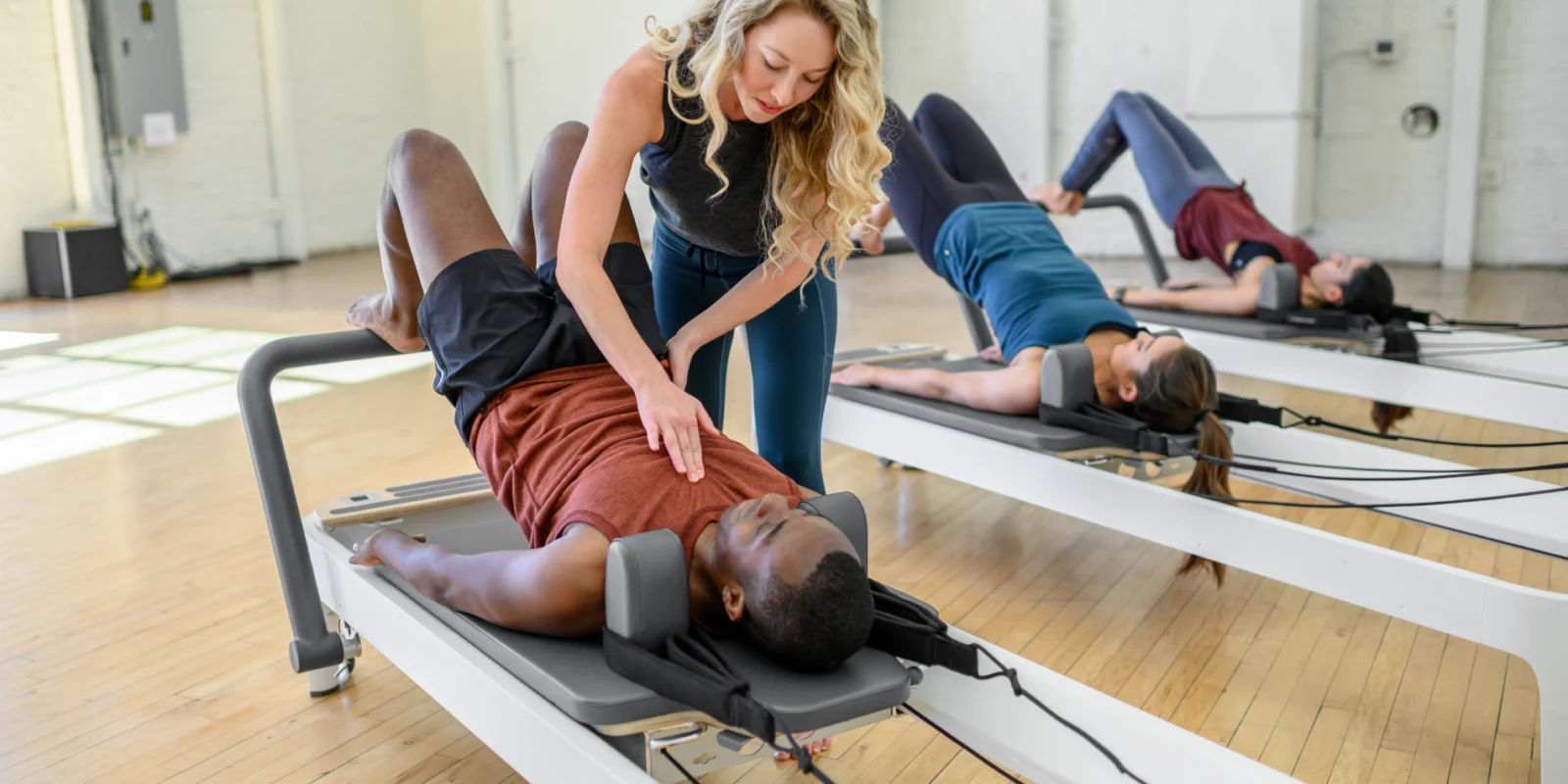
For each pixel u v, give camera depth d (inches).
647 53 66.7
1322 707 86.9
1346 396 177.3
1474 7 278.2
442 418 168.2
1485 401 123.9
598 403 66.2
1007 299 122.0
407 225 74.2
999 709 62.2
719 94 66.6
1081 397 106.6
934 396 118.8
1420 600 79.6
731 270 85.5
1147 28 303.6
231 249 314.3
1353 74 295.9
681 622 57.9
